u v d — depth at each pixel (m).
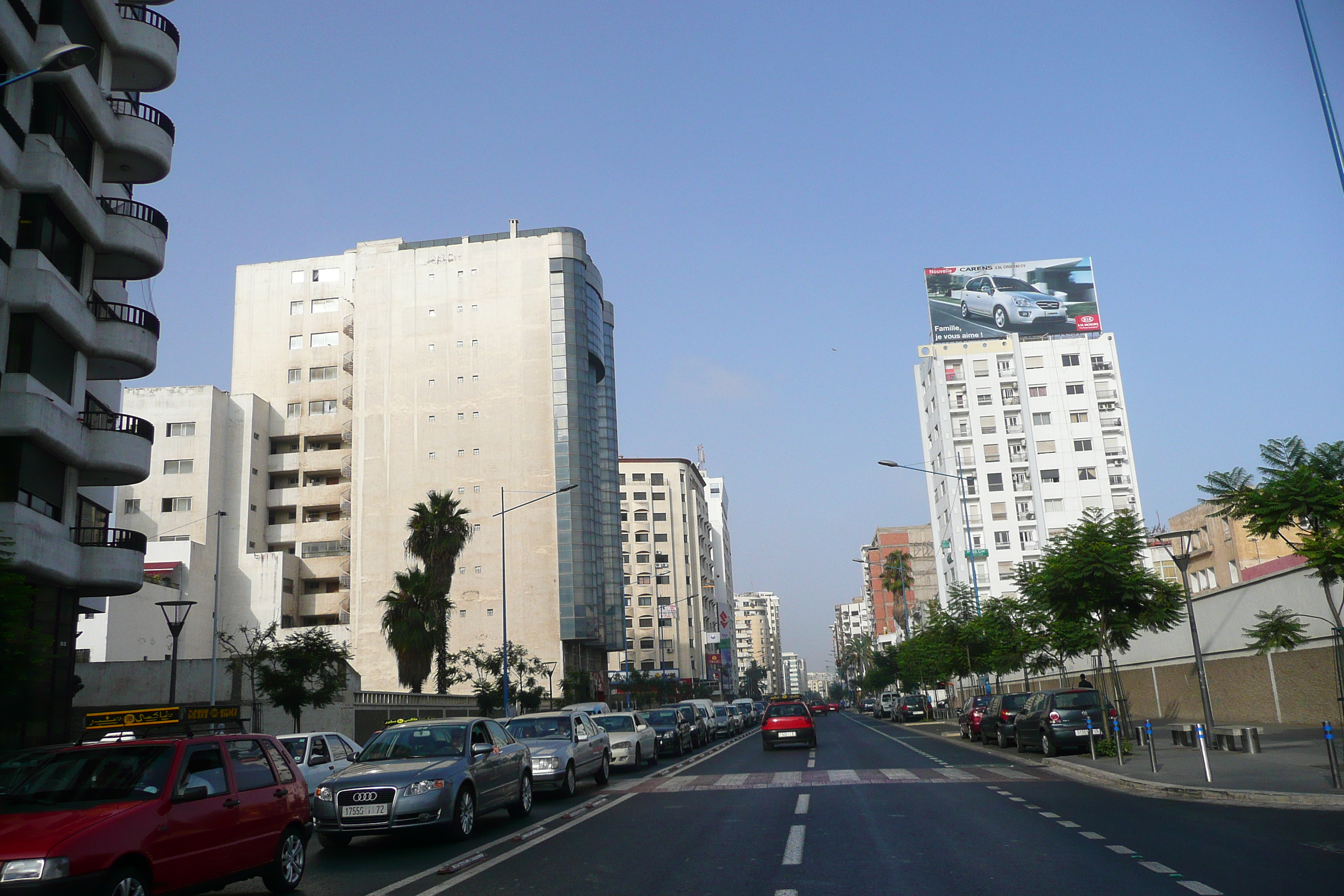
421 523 50.44
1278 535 22.12
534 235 86.81
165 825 8.59
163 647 61.75
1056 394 89.75
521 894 9.52
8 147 26.12
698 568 144.88
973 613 52.47
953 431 89.94
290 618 78.44
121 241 30.97
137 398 76.94
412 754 14.42
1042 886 8.89
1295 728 27.80
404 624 48.06
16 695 17.55
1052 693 25.23
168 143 33.28
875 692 110.81
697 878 9.98
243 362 88.00
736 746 39.53
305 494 83.62
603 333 101.38
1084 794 16.45
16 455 26.61
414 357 85.12
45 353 27.98
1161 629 25.88
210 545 75.06
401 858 12.38
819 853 11.15
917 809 15.05
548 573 80.75
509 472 82.56
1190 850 10.48
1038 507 87.44
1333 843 10.60
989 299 92.25
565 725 20.95
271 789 10.32
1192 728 24.06
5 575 17.03
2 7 26.11
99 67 31.17
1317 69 17.33
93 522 35.00
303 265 89.56
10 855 7.57
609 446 97.88
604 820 15.42
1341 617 25.89
